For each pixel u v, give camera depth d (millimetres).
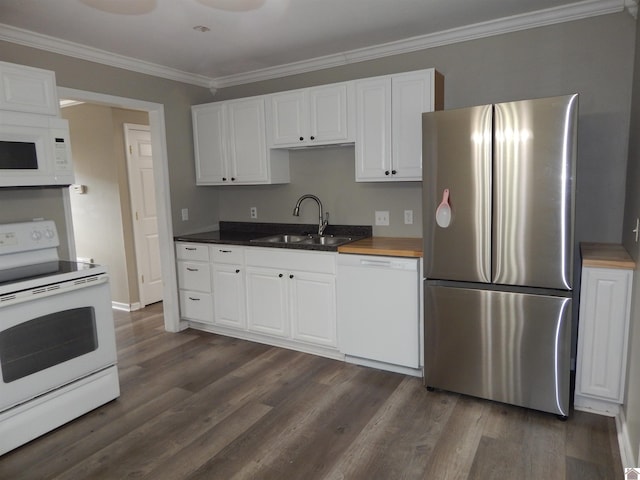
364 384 2910
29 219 2918
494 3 2684
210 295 3875
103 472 2105
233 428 2439
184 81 4059
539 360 2422
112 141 4535
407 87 3051
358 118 3246
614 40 2717
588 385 2422
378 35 3172
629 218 2494
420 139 3049
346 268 3102
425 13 2803
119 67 3518
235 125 3855
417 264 2826
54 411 2465
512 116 2334
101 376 2713
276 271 3459
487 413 2514
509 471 2018
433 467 2064
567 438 2250
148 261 4945
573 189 2244
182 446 2289
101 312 2709
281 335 3525
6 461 2209
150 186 4930
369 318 3059
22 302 2303
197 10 2637
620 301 2281
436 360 2732
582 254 2463
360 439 2301
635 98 2520
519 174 2354
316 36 3150
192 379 3064
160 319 4461
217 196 4488
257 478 2031
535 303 2389
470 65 3154
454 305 2617
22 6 2516
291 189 4047
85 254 5023
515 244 2412
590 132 2834
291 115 3545
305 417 2529
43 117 2648
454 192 2541
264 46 3338
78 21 2762
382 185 3564
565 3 2721
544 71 2930
